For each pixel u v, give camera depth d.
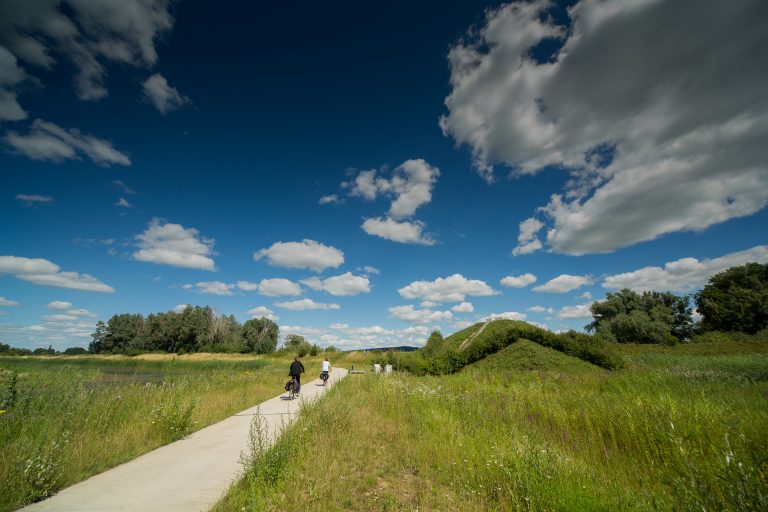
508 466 5.71
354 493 5.13
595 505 4.39
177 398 10.91
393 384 16.08
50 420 7.78
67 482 5.50
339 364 50.09
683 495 3.89
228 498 4.83
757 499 3.48
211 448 7.49
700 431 6.63
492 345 24.47
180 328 83.88
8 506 4.61
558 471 5.25
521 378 17.30
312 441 7.25
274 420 10.37
